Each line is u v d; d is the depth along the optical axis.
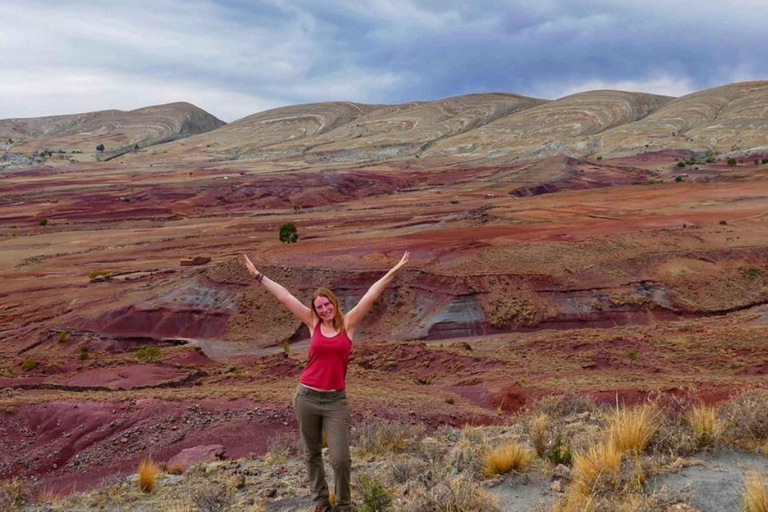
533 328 53.94
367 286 59.75
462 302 55.88
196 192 170.50
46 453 19.30
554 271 59.91
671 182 154.00
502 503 5.80
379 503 5.69
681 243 68.88
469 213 104.94
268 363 37.66
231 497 7.81
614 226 81.44
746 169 173.38
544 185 161.38
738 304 57.53
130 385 32.34
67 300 67.94
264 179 186.00
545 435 7.54
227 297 60.31
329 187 176.62
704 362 31.36
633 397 19.20
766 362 29.38
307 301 58.12
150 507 7.96
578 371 30.09
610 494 5.41
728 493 5.17
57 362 44.91
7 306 68.44
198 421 19.91
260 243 98.94
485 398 23.89
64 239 113.94
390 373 36.00
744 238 71.25
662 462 5.97
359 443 10.32
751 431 6.46
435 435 11.07
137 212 148.00
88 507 8.46
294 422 19.31
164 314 58.94
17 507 8.95
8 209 152.50
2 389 29.59
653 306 56.50
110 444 19.38
